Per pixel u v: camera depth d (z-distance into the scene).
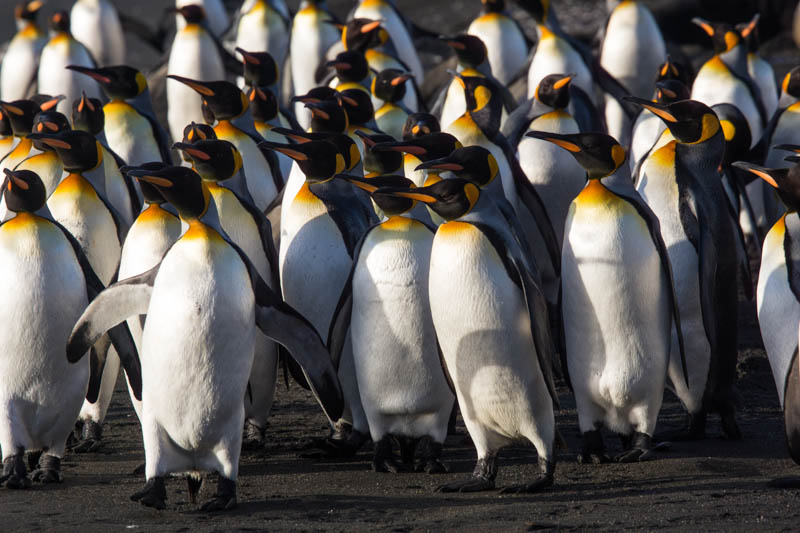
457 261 9.17
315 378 9.30
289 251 11.14
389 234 9.95
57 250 9.44
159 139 15.99
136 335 10.66
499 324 9.19
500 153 14.40
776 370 10.15
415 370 9.96
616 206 9.78
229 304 8.62
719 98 19.00
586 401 10.21
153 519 8.48
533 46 23.70
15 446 9.51
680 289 11.10
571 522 8.09
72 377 9.64
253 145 14.23
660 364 10.02
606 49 23.47
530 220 15.27
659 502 8.70
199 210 8.77
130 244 10.44
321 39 25.59
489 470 9.59
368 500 9.12
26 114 13.87
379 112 16.88
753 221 17.19
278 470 10.34
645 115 18.16
